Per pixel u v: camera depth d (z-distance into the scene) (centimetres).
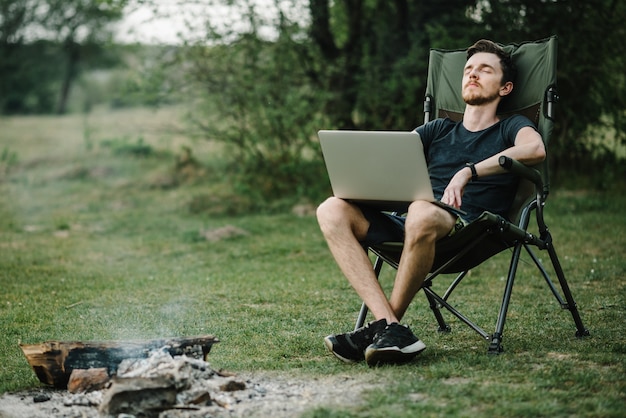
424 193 334
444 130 389
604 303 464
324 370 326
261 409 275
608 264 587
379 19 970
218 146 1034
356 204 354
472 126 381
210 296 518
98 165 1226
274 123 936
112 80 3294
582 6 881
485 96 378
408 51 949
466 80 382
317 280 567
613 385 291
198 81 945
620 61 895
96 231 834
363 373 318
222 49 927
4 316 461
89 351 305
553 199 873
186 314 464
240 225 822
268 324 433
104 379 299
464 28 906
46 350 304
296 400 285
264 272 607
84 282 576
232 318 451
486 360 331
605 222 751
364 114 973
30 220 913
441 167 380
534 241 361
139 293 532
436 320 436
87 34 3111
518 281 546
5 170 1278
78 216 927
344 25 1012
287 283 557
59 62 3269
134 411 268
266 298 505
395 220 359
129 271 625
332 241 344
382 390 290
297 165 955
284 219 862
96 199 1040
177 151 1324
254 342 390
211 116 1012
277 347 379
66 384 309
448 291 405
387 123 965
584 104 921
